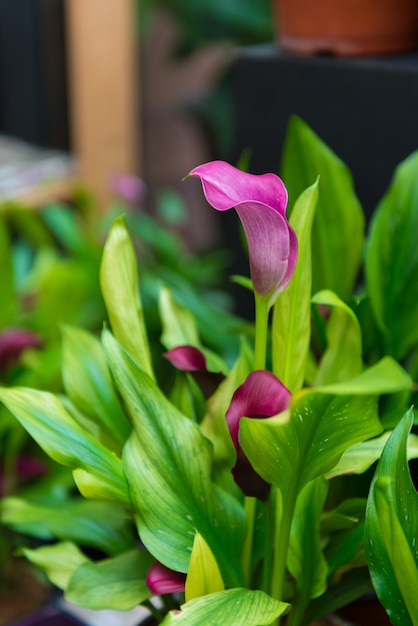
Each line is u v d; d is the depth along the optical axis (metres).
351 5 1.35
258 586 0.96
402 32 1.37
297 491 0.88
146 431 0.90
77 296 1.77
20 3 2.56
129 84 2.59
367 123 1.36
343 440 0.84
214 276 2.27
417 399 1.04
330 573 0.94
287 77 1.41
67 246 2.04
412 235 1.08
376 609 1.02
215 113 3.32
